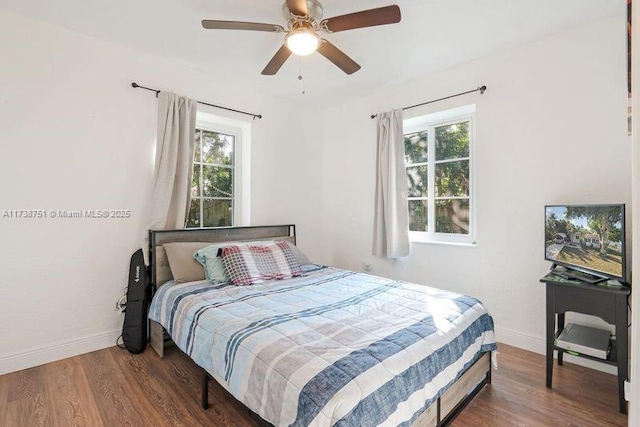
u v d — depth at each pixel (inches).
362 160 142.9
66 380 79.3
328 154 157.6
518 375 82.8
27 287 85.2
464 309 72.7
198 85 115.6
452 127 120.4
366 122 140.8
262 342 55.2
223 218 129.1
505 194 101.4
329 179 157.4
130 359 90.3
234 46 98.7
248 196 133.4
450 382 59.7
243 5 78.7
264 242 114.6
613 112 82.7
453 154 120.0
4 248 82.1
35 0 77.5
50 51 87.7
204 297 80.5
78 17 84.4
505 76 100.4
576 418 66.2
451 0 76.2
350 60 84.3
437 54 102.7
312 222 156.0
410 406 49.9
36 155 86.0
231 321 64.8
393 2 76.6
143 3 78.3
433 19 83.7
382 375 47.6
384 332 59.1
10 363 82.6
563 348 76.0
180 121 108.4
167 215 104.3
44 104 87.0
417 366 53.2
